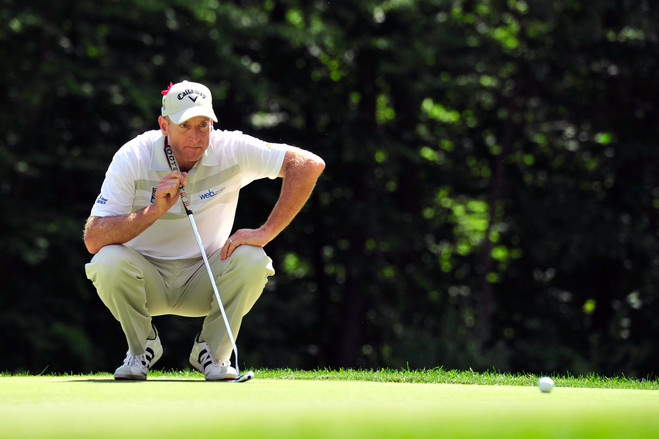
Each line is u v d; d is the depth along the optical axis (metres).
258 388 13.37
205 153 16.03
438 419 9.10
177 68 55.88
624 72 60.19
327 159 59.75
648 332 57.78
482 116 65.31
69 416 9.25
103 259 15.45
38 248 49.78
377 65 60.00
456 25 62.06
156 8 50.97
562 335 62.38
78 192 56.66
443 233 65.75
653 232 62.59
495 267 66.12
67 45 54.00
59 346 50.28
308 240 63.47
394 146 59.88
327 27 56.69
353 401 11.17
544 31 63.06
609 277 64.19
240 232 16.20
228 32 54.78
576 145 64.69
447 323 52.59
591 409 10.44
